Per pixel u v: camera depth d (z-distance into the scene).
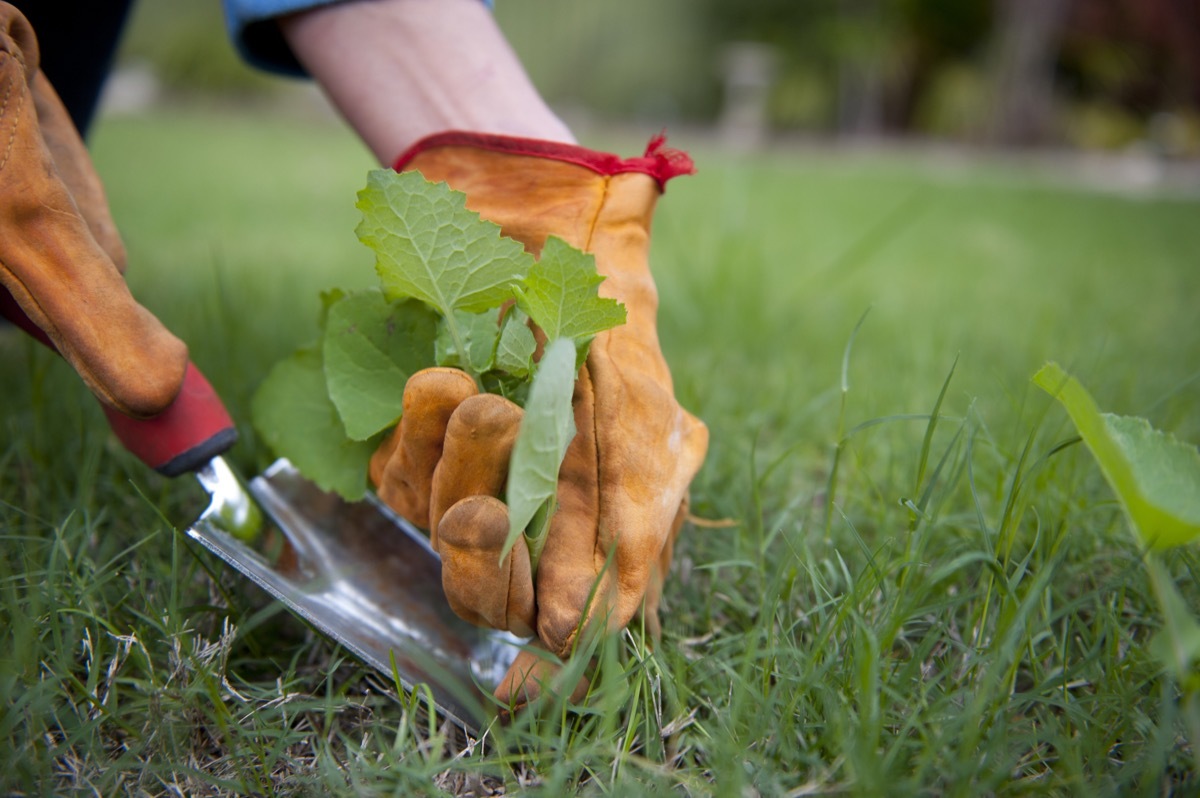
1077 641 0.46
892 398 0.75
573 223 0.45
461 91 0.49
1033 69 5.45
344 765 0.41
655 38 5.99
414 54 0.50
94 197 0.47
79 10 0.63
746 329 0.93
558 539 0.41
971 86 5.83
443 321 0.44
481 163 0.46
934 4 5.76
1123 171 4.59
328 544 0.49
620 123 5.93
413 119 0.50
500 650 0.47
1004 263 1.64
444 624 0.48
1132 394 0.73
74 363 0.42
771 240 1.60
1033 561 0.49
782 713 0.41
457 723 0.43
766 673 0.41
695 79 6.08
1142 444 0.41
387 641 0.45
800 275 1.32
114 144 2.81
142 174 2.15
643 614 0.43
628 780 0.38
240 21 0.52
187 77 5.05
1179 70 5.56
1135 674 0.43
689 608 0.50
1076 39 5.68
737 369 0.82
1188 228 2.29
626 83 6.00
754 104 5.36
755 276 1.05
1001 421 0.67
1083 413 0.39
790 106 5.92
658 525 0.42
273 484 0.49
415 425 0.39
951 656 0.45
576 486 0.41
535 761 0.39
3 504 0.48
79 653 0.44
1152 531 0.38
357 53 0.50
